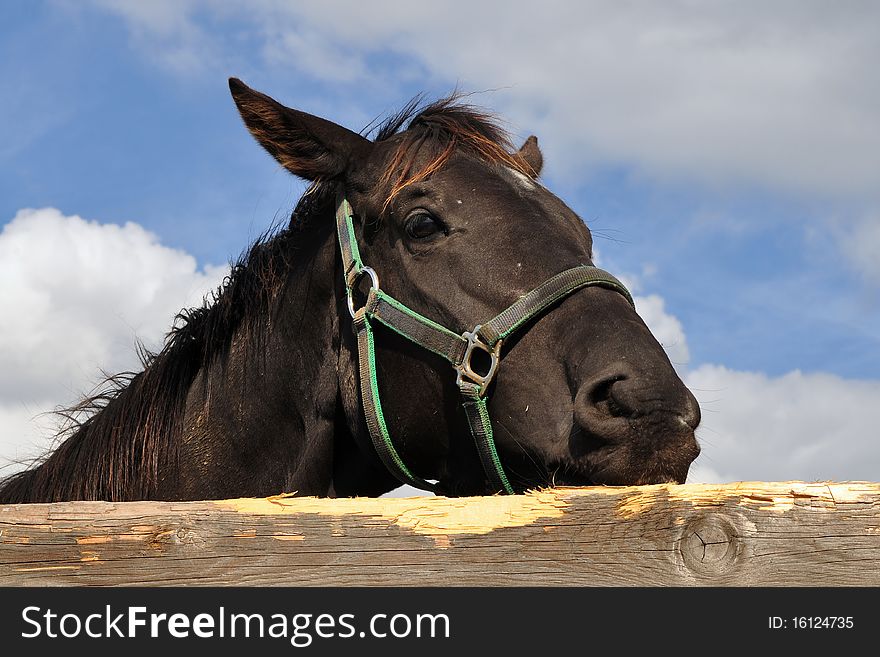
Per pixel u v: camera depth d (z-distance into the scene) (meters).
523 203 3.40
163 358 4.15
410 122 3.91
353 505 2.26
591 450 2.77
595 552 2.14
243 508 2.28
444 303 3.27
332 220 3.83
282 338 3.82
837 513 2.06
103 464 4.04
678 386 2.75
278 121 3.65
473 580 2.17
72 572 2.26
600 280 3.13
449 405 3.28
